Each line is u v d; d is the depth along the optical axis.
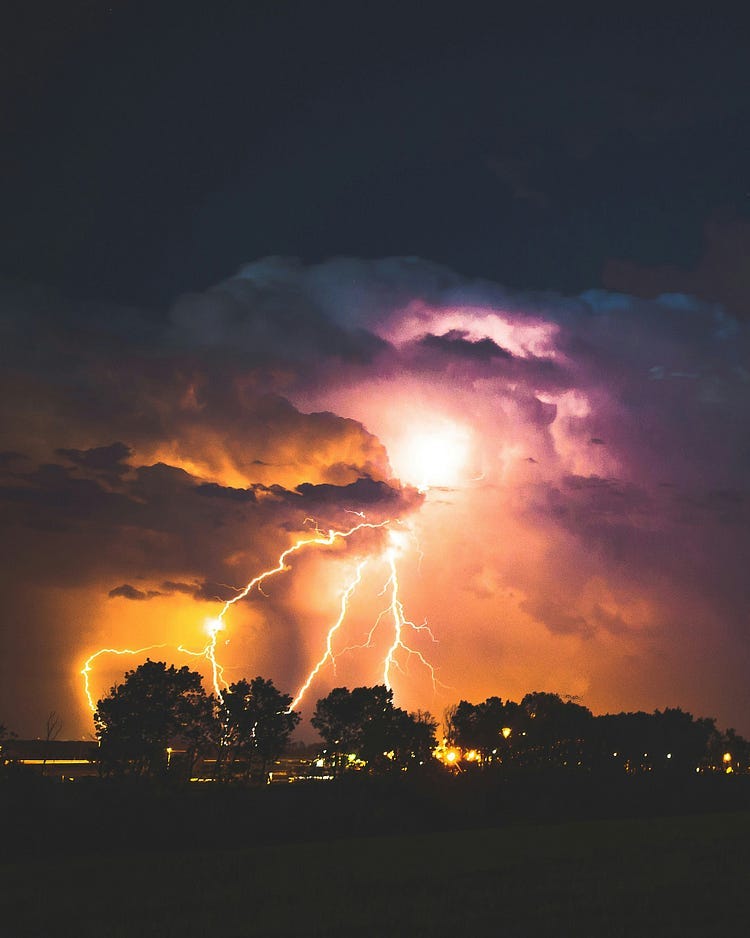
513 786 80.69
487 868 44.44
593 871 42.69
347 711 81.00
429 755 82.25
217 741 75.31
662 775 89.38
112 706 73.25
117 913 35.12
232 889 39.62
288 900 37.09
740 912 33.72
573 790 82.12
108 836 57.62
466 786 77.94
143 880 42.56
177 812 63.00
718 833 58.62
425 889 39.00
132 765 72.69
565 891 37.78
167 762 72.62
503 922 32.75
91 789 64.12
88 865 48.34
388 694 82.38
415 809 72.50
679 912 33.81
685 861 45.47
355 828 65.75
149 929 32.50
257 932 31.92
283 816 65.94
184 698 74.69
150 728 73.25
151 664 74.88
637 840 55.12
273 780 81.12
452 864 46.09
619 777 87.31
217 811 64.38
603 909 34.34
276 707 76.06
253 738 75.00
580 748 92.25
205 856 51.78
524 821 73.00
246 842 60.34
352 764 80.88
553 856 48.38
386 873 43.50
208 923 33.25
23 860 52.22
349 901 36.78
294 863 47.53
